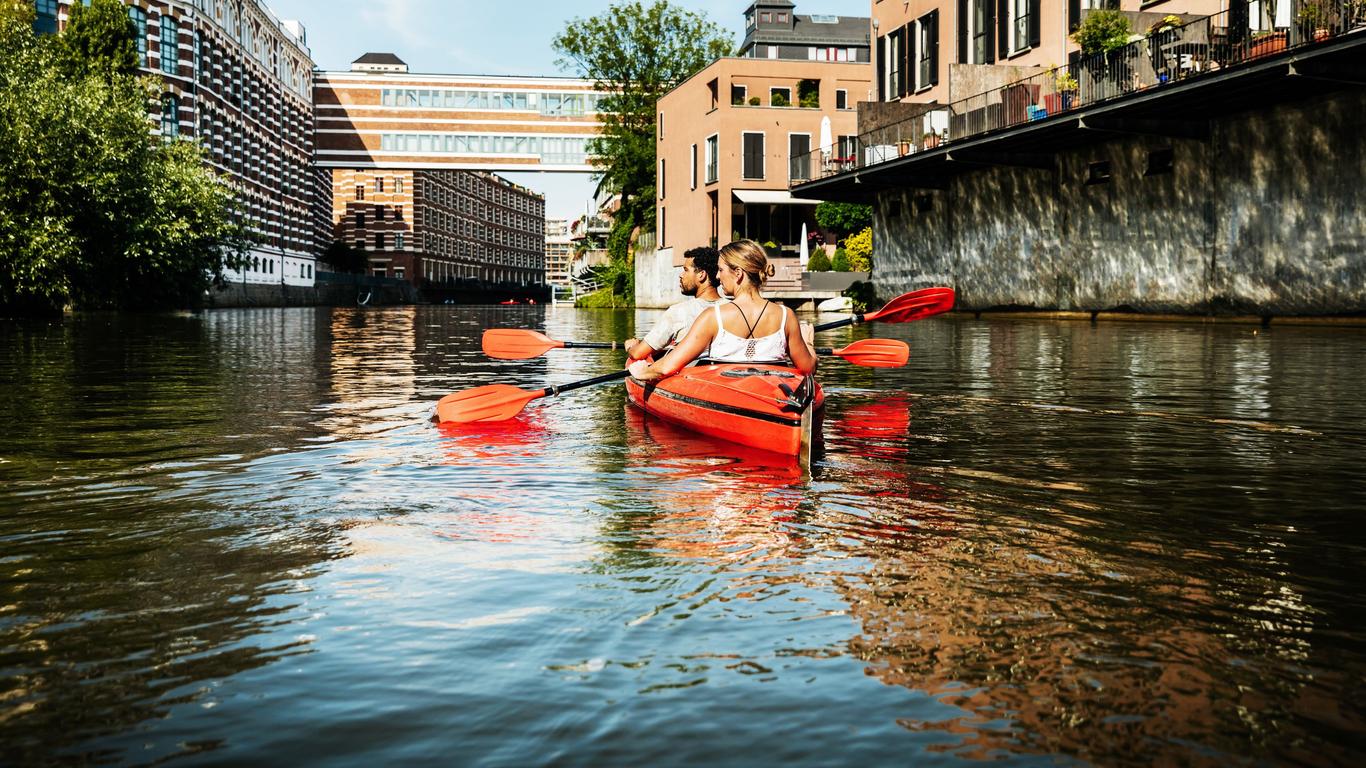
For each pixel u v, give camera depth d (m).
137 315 28.17
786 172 38.53
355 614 2.45
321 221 79.25
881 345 6.99
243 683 2.04
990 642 2.26
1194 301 17.75
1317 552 3.05
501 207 120.62
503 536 3.23
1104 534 3.27
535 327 23.38
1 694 1.99
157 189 28.73
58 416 6.30
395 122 73.69
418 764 1.71
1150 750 1.76
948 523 3.42
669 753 1.74
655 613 2.45
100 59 30.61
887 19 29.89
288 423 6.01
